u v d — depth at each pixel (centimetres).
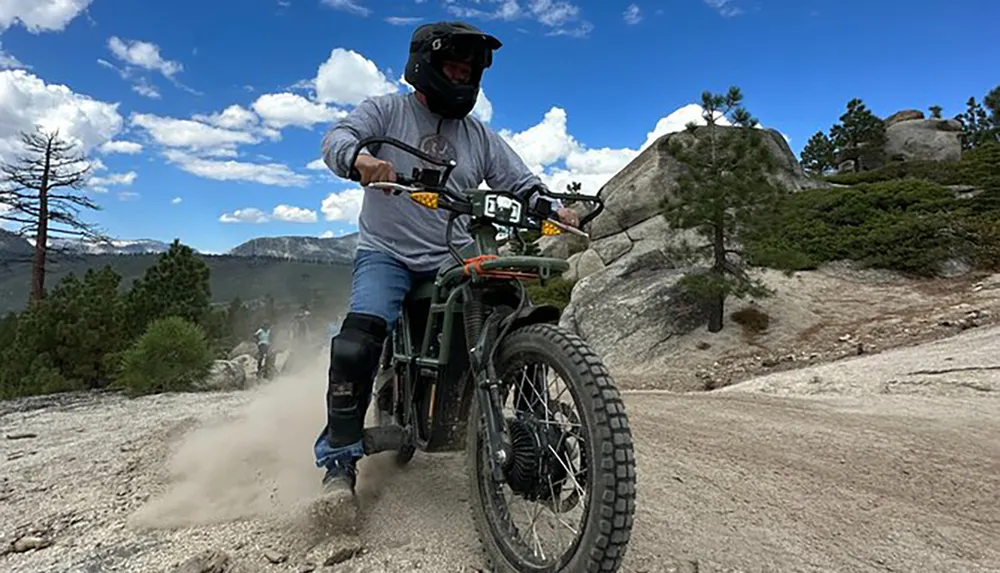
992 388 670
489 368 245
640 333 1413
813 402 663
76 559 260
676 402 652
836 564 255
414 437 294
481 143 344
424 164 320
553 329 229
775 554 262
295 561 250
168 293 1891
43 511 326
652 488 340
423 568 242
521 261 247
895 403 644
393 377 334
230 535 277
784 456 418
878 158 4159
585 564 195
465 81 311
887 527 297
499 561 234
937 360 821
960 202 1895
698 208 1341
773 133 2495
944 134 4006
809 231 1781
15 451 502
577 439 221
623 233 2080
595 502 194
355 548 257
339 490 277
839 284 1535
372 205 310
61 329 1236
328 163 277
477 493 252
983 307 1197
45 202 2634
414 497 317
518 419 235
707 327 1382
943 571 252
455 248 293
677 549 262
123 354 1061
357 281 307
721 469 381
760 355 1202
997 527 300
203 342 1025
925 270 1519
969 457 420
